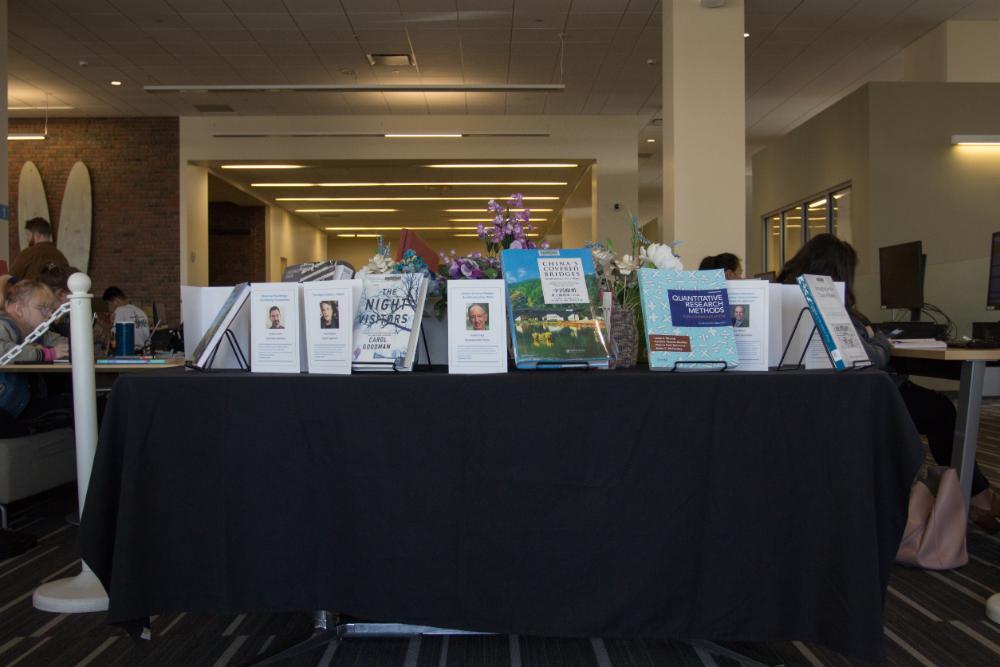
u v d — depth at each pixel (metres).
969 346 2.99
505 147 10.99
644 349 2.08
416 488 1.66
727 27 6.35
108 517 1.72
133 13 7.30
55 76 9.13
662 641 2.09
